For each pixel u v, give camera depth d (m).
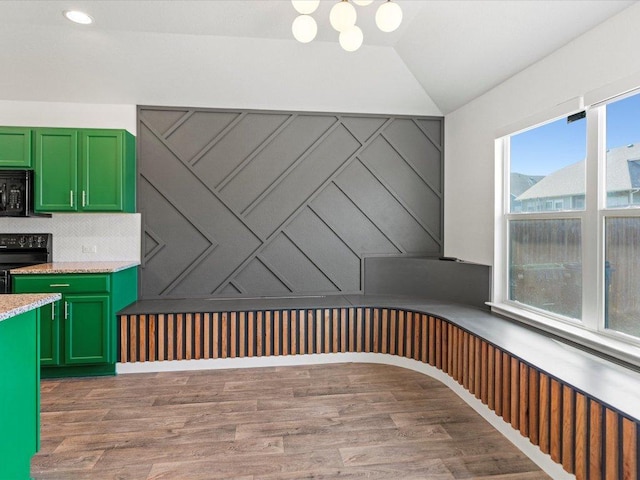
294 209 3.86
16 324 1.68
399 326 3.38
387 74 3.49
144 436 2.23
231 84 3.48
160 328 3.22
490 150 3.22
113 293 3.12
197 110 3.68
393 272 3.96
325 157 3.89
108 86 3.41
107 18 2.74
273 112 3.79
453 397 2.77
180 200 3.70
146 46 3.05
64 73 3.25
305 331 3.40
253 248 3.81
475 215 3.46
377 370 3.29
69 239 3.59
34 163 3.21
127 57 3.14
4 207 3.14
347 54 3.26
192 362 3.27
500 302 3.17
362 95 3.71
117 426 2.34
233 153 3.76
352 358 3.47
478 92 3.31
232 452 2.07
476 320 2.90
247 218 3.79
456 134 3.78
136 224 3.65
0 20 2.74
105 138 3.29
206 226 3.74
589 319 2.30
